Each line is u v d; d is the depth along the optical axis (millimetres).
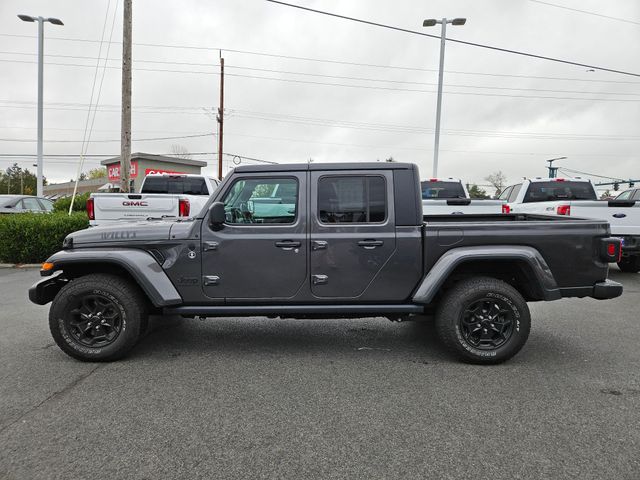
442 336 4160
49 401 3395
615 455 2660
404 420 3104
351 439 2857
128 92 12750
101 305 4191
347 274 4184
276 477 2463
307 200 4191
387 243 4160
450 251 4145
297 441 2836
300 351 4555
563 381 3760
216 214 4039
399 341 4883
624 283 8250
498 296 4051
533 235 4137
